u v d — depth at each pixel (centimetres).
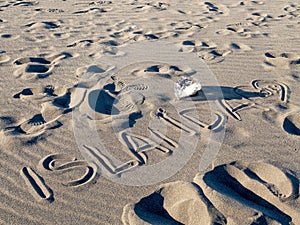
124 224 212
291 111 315
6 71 394
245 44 465
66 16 585
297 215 210
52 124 300
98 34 505
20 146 275
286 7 618
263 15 580
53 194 233
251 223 204
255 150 269
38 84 366
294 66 402
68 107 327
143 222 212
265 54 435
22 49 452
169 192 234
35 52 444
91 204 226
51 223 214
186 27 530
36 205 226
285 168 246
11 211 221
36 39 486
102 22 556
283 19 561
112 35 501
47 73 388
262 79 374
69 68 400
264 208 217
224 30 516
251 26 532
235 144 276
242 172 246
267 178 241
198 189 227
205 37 491
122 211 221
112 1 671
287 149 269
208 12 600
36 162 260
